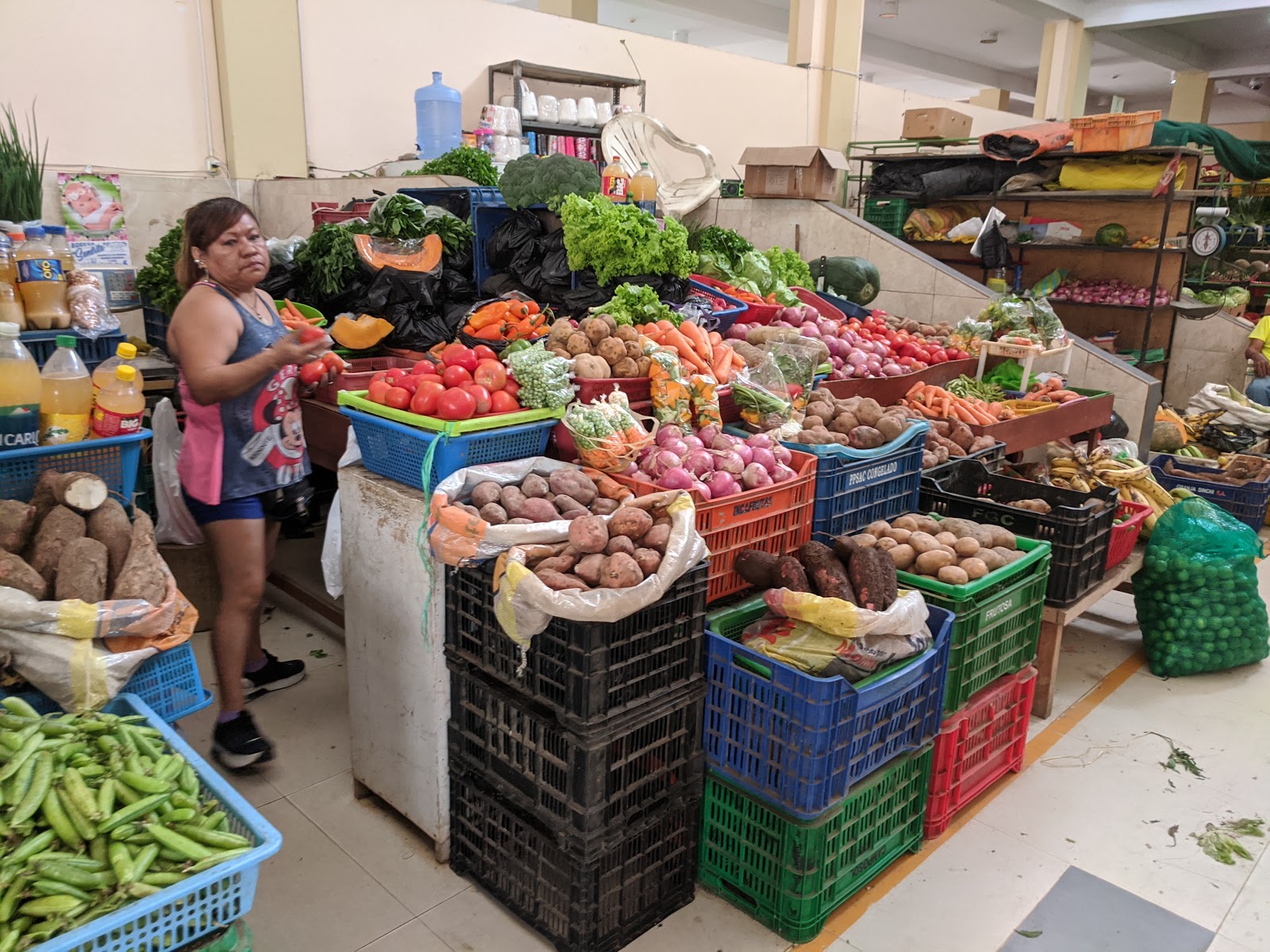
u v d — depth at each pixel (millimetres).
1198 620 3609
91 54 5469
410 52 6781
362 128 6660
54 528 1974
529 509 2199
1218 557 3623
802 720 2078
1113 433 5367
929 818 2588
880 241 6207
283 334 2531
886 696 2209
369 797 2727
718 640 2242
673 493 2186
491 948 2160
